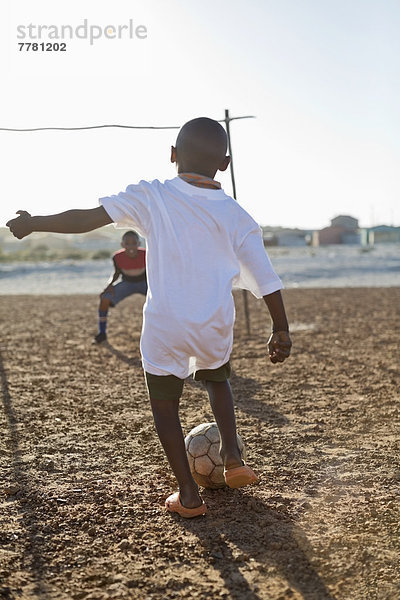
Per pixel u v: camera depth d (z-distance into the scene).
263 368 7.75
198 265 3.05
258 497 3.67
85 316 13.87
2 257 52.69
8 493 3.74
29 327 11.99
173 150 3.39
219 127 3.29
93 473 4.11
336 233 90.00
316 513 3.42
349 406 5.86
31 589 2.67
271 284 3.15
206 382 3.42
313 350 9.02
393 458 4.35
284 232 87.50
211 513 3.45
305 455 4.45
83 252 66.44
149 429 5.13
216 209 3.12
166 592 2.64
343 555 2.92
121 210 3.07
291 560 2.89
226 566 2.85
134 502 3.61
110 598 2.59
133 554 2.98
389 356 8.44
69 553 2.99
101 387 6.75
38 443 4.76
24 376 7.32
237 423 5.30
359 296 17.75
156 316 3.08
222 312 3.08
